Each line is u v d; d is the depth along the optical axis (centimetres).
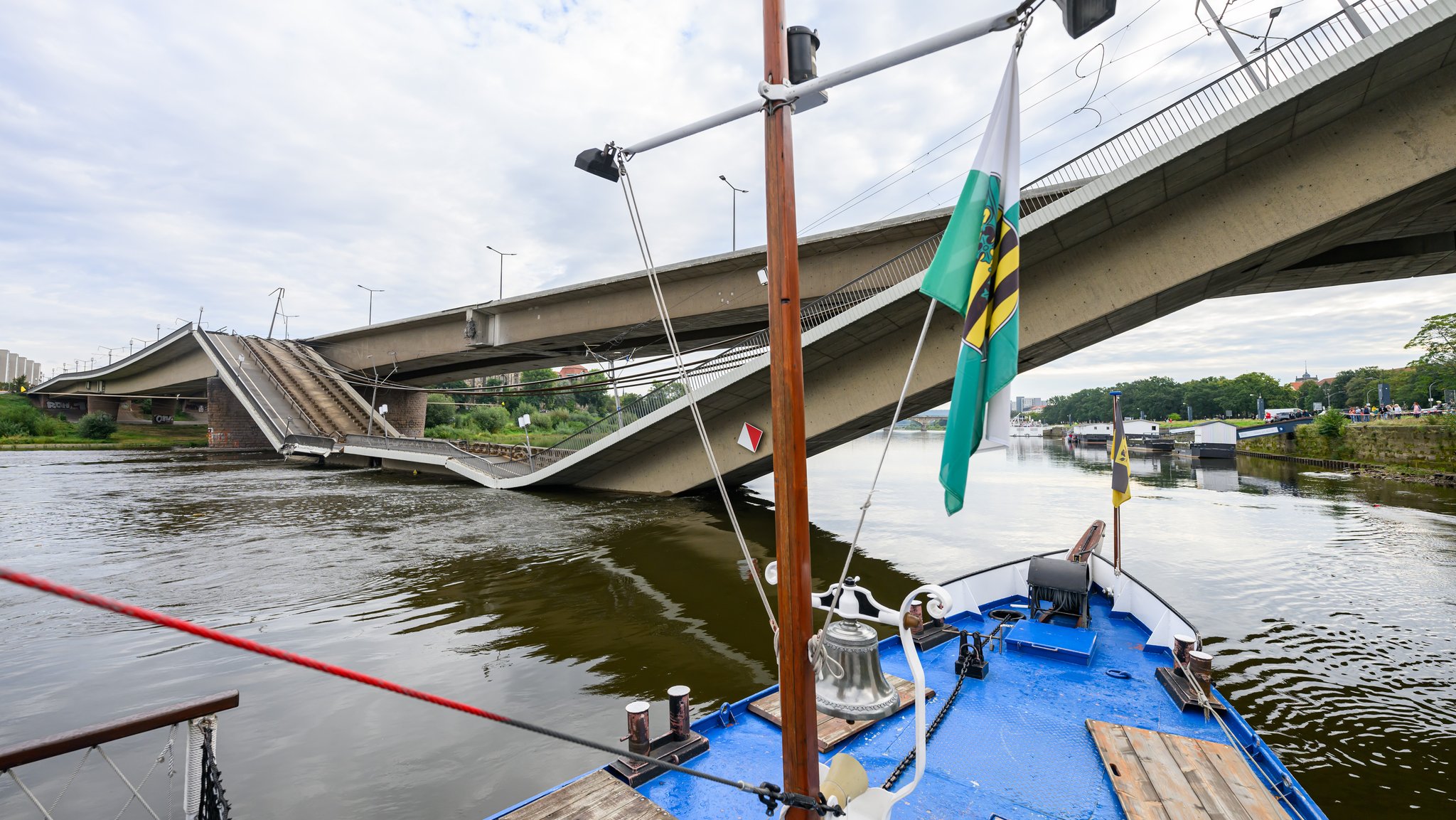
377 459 4566
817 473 5459
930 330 2192
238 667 1139
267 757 833
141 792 755
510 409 11581
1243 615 1462
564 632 1340
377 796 746
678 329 4231
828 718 726
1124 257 1822
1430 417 4744
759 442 2714
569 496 3281
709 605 1534
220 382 6069
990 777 636
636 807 552
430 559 1966
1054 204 1700
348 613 1455
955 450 399
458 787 766
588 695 1030
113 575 1745
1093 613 1151
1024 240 1794
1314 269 2323
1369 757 859
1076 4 319
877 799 411
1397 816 736
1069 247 1870
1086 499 3650
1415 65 1398
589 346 4738
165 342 6031
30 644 1259
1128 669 894
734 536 2308
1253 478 4781
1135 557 2080
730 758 671
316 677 1092
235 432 6150
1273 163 1628
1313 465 5559
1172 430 12606
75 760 818
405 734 894
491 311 4650
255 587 1644
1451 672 1132
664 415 2739
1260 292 2642
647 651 1227
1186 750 636
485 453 5181
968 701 794
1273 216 1636
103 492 3266
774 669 1137
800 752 349
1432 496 3528
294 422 4972
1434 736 911
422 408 6825
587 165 474
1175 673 834
